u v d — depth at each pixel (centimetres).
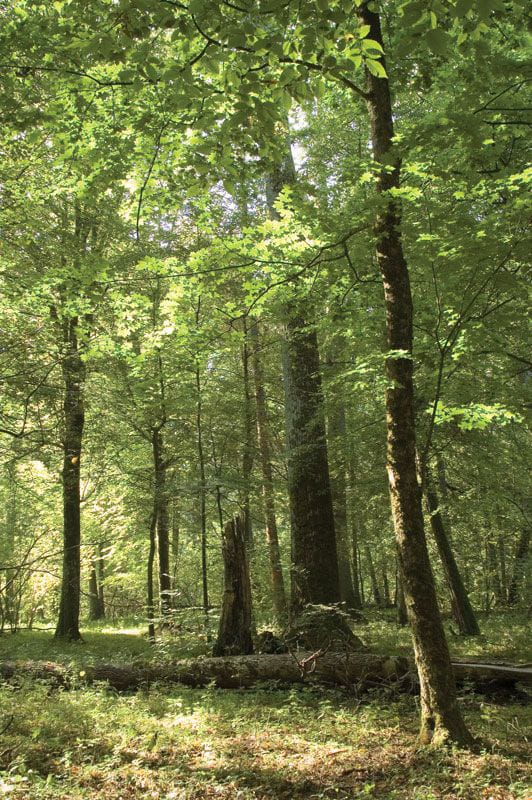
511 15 567
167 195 700
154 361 1130
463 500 1341
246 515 1385
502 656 952
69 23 495
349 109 1010
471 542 1875
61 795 403
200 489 1140
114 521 1730
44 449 1248
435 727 505
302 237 688
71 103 639
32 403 1131
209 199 725
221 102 503
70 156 695
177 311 737
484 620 1639
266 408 1661
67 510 1423
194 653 942
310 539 1026
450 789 427
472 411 689
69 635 1359
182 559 1869
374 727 593
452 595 1296
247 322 1478
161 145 645
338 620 961
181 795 421
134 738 543
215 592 1770
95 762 486
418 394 809
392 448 546
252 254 652
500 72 562
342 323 824
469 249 514
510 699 719
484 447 1184
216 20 390
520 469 1302
